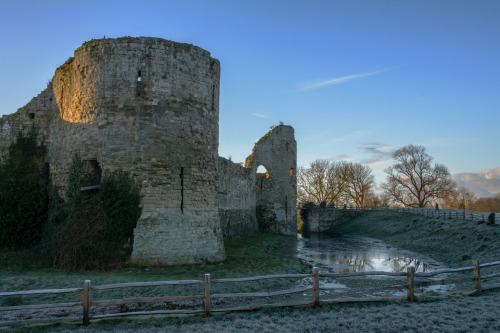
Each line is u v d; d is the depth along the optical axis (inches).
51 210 693.9
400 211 2100.1
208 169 700.0
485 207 3176.7
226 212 1163.3
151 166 634.2
